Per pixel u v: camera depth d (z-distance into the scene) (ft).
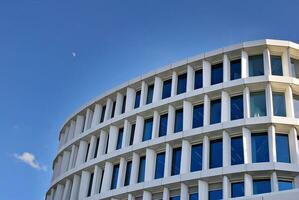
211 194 110.63
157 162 124.36
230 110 118.42
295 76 121.90
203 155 113.70
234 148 112.88
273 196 56.95
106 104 150.71
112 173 133.39
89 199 130.52
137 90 143.54
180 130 124.16
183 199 111.04
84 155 148.77
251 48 122.83
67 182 148.97
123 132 136.15
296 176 104.06
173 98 127.24
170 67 133.80
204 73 126.52
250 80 116.67
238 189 107.34
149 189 118.42
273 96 117.91
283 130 112.37
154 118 129.90
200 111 124.47
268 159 107.96
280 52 123.34
